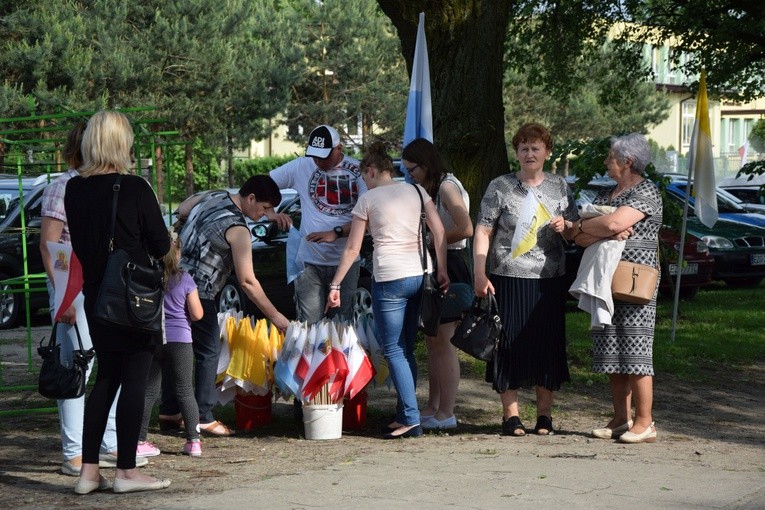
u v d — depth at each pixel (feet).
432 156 23.94
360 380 23.31
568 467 19.42
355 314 26.73
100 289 16.66
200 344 23.67
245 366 23.79
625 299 22.18
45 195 18.83
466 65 35.22
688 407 28.78
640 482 18.04
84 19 95.55
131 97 97.45
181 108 101.09
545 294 23.03
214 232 22.81
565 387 30.48
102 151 17.30
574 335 38.96
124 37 98.78
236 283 42.37
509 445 22.27
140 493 17.53
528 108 134.51
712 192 39.83
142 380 17.61
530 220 22.38
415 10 35.32
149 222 17.08
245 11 106.52
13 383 30.42
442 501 16.33
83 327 19.02
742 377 33.45
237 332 24.02
